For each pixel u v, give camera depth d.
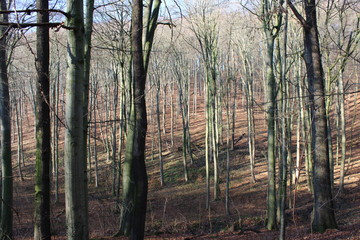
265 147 27.56
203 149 29.53
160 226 14.13
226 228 13.37
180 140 32.56
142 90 6.73
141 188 6.57
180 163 27.16
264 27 11.54
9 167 9.06
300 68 15.83
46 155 6.23
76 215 4.21
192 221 14.76
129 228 11.59
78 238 4.19
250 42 23.86
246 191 20.31
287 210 14.70
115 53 13.73
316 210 10.05
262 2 12.04
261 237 10.79
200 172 25.25
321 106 9.82
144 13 9.84
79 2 4.23
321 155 9.95
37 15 6.04
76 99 4.27
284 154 5.95
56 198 20.12
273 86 11.79
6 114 9.05
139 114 6.67
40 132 6.18
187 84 31.66
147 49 9.57
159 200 20.25
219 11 21.34
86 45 7.54
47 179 6.24
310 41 9.93
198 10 21.28
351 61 17.73
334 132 27.94
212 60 20.38
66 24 4.21
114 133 17.80
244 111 39.25
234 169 24.95
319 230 9.88
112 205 16.55
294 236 10.03
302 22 9.87
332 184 16.69
